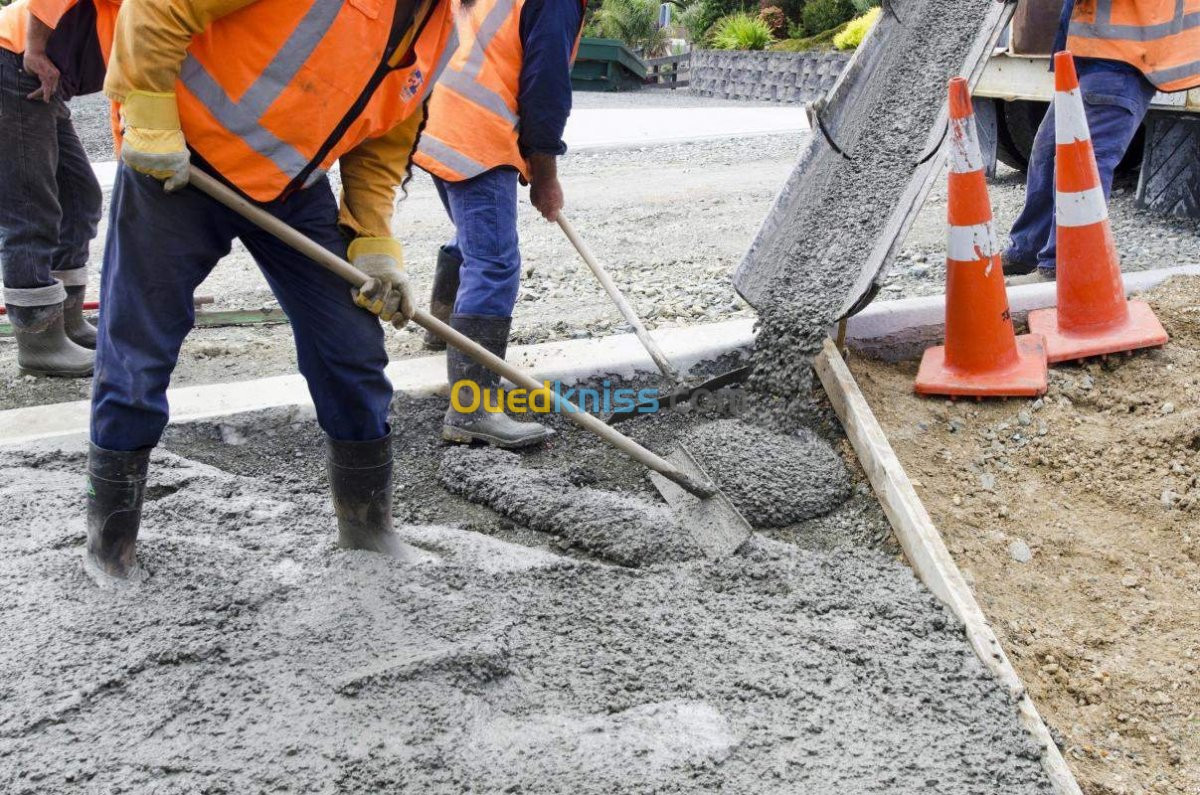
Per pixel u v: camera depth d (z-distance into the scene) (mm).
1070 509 3357
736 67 20750
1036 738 2350
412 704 2293
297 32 2262
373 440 2783
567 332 4773
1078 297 4023
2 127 3986
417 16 2389
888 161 4336
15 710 2225
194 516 3105
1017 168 8719
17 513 3039
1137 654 2812
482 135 3547
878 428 3391
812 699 2406
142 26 2150
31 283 4234
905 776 2186
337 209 2643
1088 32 4715
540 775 2121
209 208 2453
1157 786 2412
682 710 2340
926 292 5258
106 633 2480
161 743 2168
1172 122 6531
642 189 9219
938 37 4848
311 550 2920
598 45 22812
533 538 3248
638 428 3838
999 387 3758
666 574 2973
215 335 4938
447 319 4406
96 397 2578
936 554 2910
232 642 2473
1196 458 3461
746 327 4352
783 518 3312
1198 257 5613
